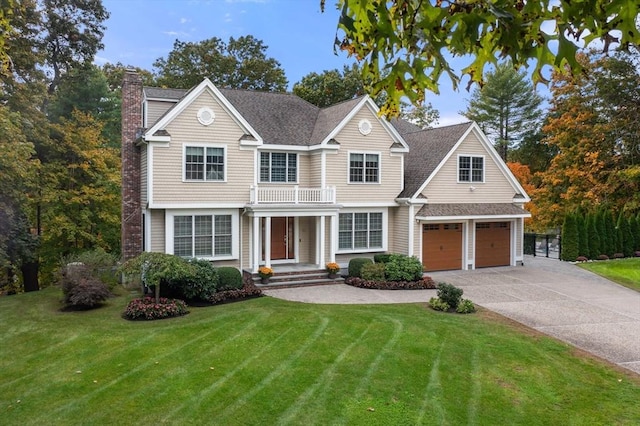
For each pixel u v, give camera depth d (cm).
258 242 2133
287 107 2608
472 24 312
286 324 1471
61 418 907
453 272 2489
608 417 923
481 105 5056
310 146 2341
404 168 2700
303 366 1138
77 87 3167
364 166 2394
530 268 2625
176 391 1013
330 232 2284
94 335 1404
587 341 1356
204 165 2052
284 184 2323
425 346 1277
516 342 1329
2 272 2880
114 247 3011
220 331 1411
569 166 3572
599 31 308
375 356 1202
